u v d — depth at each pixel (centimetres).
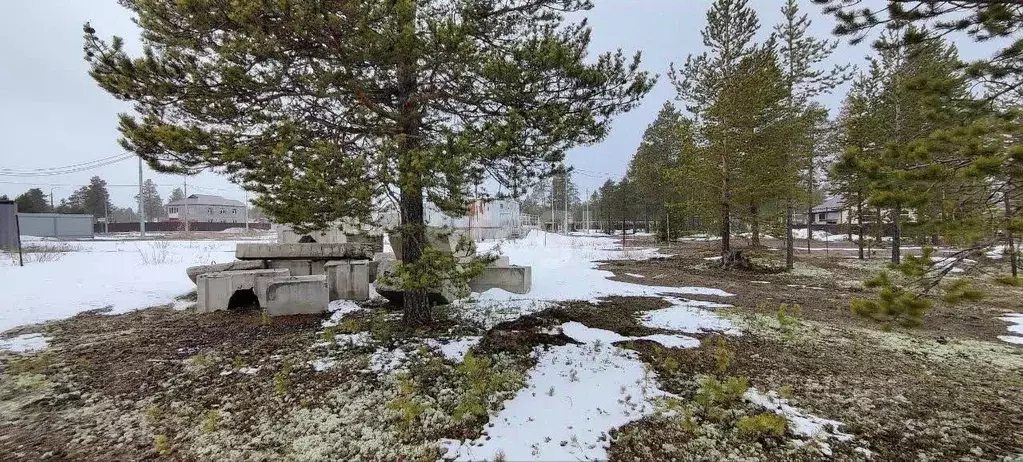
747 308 793
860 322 691
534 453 307
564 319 676
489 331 600
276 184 450
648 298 884
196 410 377
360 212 462
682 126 1486
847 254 1923
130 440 331
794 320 667
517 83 463
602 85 493
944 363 497
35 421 359
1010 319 732
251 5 392
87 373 458
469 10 488
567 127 491
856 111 1516
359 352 512
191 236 3584
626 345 548
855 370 471
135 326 641
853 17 401
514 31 575
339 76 446
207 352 522
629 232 4869
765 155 1302
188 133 421
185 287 963
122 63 424
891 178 343
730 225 1563
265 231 4716
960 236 325
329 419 358
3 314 701
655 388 416
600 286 1030
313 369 464
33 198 5316
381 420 356
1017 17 330
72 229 3180
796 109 1404
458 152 427
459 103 538
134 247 2023
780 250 2000
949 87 356
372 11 416
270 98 474
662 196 2603
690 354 515
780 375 454
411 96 504
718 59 1692
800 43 1739
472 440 326
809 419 359
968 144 314
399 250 762
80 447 322
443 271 471
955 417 363
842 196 1977
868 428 346
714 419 358
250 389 417
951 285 333
